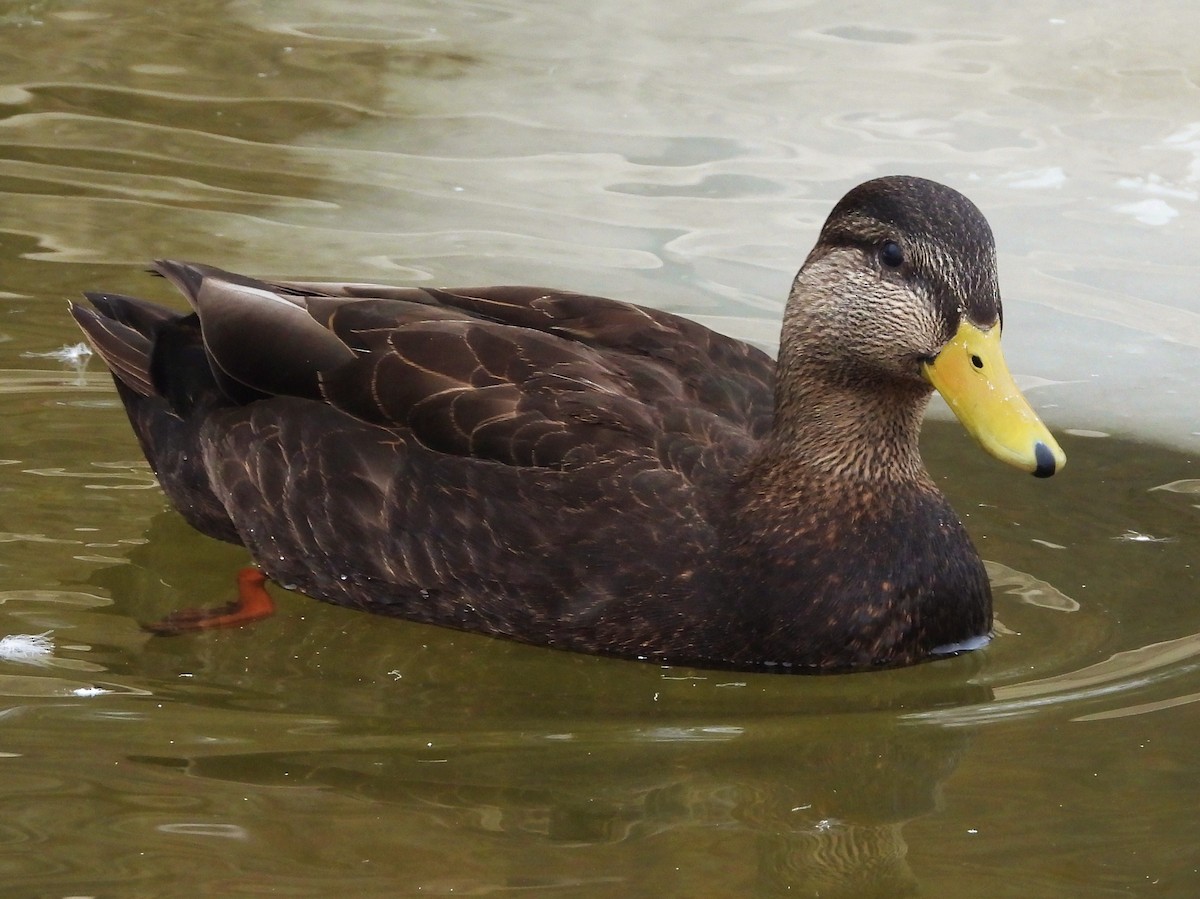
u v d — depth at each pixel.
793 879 7.86
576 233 15.23
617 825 8.26
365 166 16.48
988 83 18.44
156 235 14.94
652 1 20.70
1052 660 9.85
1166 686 9.45
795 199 15.90
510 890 7.66
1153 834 8.14
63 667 9.64
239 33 19.62
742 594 9.60
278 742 8.92
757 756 8.94
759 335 13.53
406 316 10.49
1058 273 14.91
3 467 11.83
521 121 17.52
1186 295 14.59
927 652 9.84
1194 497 11.82
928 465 12.23
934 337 9.29
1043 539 11.25
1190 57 19.11
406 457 9.96
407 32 19.75
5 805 8.22
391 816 8.24
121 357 11.29
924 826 8.30
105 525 11.27
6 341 13.30
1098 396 13.19
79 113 17.39
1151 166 16.67
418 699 9.45
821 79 18.53
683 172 16.44
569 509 9.66
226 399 10.79
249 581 10.66
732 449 10.05
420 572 9.95
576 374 10.11
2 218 15.15
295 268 14.40
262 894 7.56
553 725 9.20
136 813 8.18
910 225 9.30
